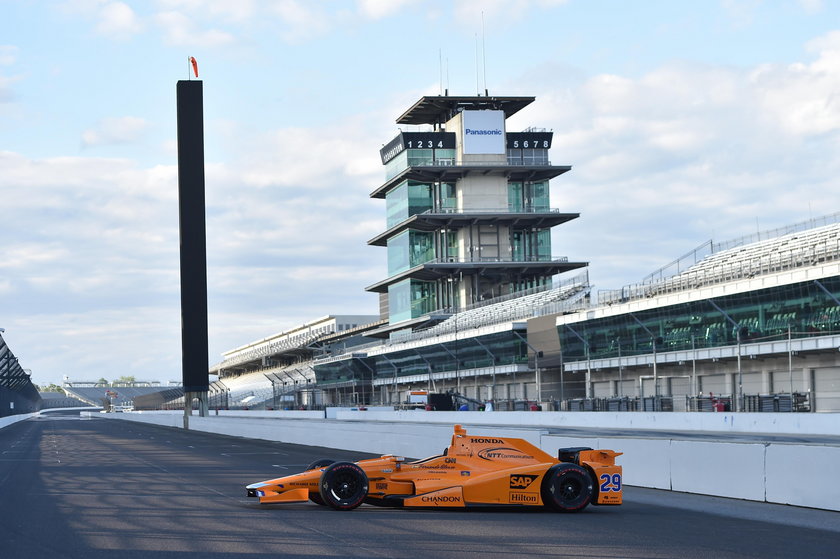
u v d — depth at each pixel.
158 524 12.87
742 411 40.69
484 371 71.94
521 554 10.12
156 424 90.81
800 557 10.09
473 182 103.06
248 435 51.56
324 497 14.47
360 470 14.58
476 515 13.98
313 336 140.25
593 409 51.69
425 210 103.38
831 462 14.62
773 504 15.57
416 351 84.00
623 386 59.31
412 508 14.97
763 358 48.00
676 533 11.96
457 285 103.12
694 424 40.78
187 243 76.62
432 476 14.75
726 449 16.80
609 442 19.94
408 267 103.94
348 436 34.59
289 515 13.93
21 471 24.55
